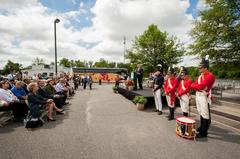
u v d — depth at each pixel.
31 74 48.81
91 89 18.95
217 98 11.38
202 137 4.78
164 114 7.30
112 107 8.61
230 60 13.02
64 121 6.09
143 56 28.41
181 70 6.14
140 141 4.43
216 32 12.84
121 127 5.51
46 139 4.47
